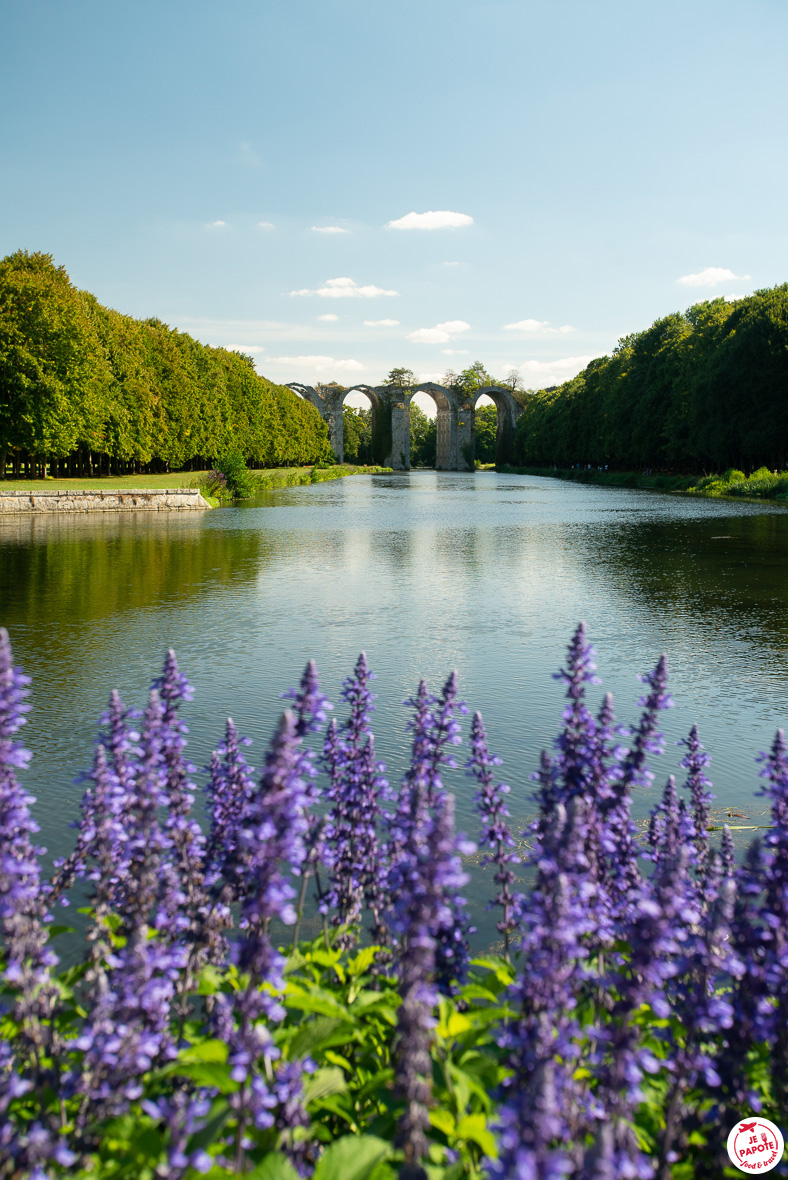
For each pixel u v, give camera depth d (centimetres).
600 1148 243
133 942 360
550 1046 306
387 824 562
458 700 558
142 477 8531
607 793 498
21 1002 375
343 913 559
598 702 1395
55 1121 360
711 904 508
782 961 383
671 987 448
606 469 12462
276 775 356
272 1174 306
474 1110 382
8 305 5819
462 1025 401
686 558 3350
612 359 12681
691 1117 362
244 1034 336
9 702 421
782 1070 384
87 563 3166
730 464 8469
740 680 1552
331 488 10512
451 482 12575
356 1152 328
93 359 6519
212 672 1566
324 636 1900
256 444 12356
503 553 3606
